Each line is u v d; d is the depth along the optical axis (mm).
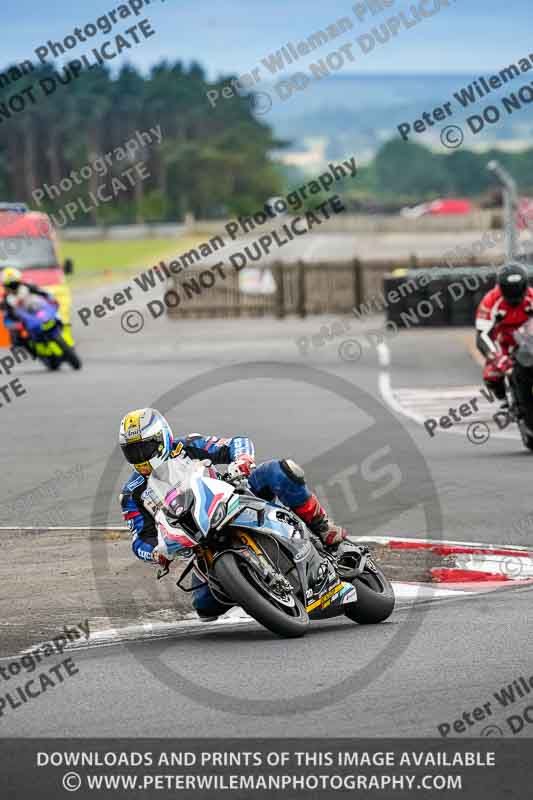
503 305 55656
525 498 42906
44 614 29734
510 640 25859
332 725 20891
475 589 31219
